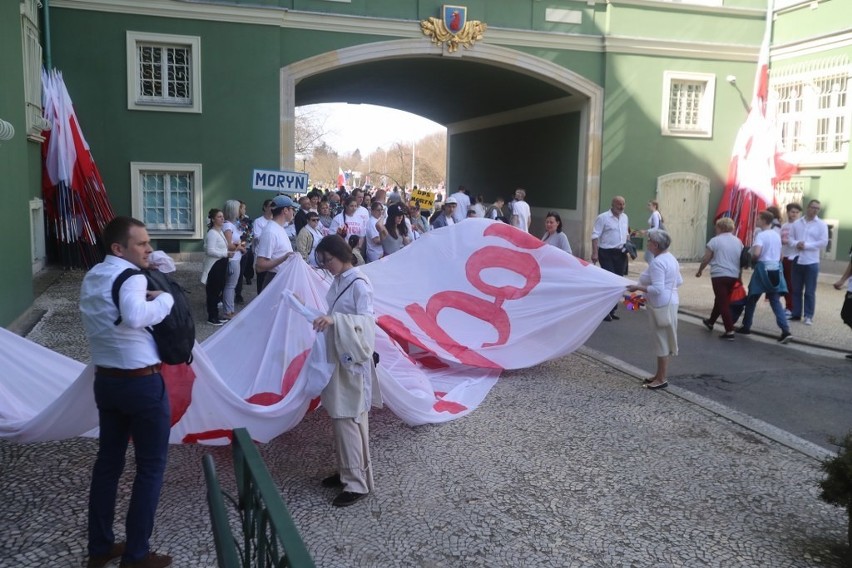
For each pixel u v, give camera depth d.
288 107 17.44
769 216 10.28
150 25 16.38
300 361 5.77
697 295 14.22
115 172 16.61
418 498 4.95
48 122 14.32
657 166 20.41
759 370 8.67
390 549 4.29
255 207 17.45
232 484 5.08
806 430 6.59
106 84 16.31
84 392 4.27
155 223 17.20
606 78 19.69
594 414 6.79
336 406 4.74
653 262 7.46
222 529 2.58
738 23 20.39
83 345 8.70
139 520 3.86
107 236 3.84
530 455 5.75
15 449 5.58
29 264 10.61
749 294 10.55
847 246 17.38
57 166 14.80
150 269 3.95
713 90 20.47
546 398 7.27
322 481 5.13
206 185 17.14
